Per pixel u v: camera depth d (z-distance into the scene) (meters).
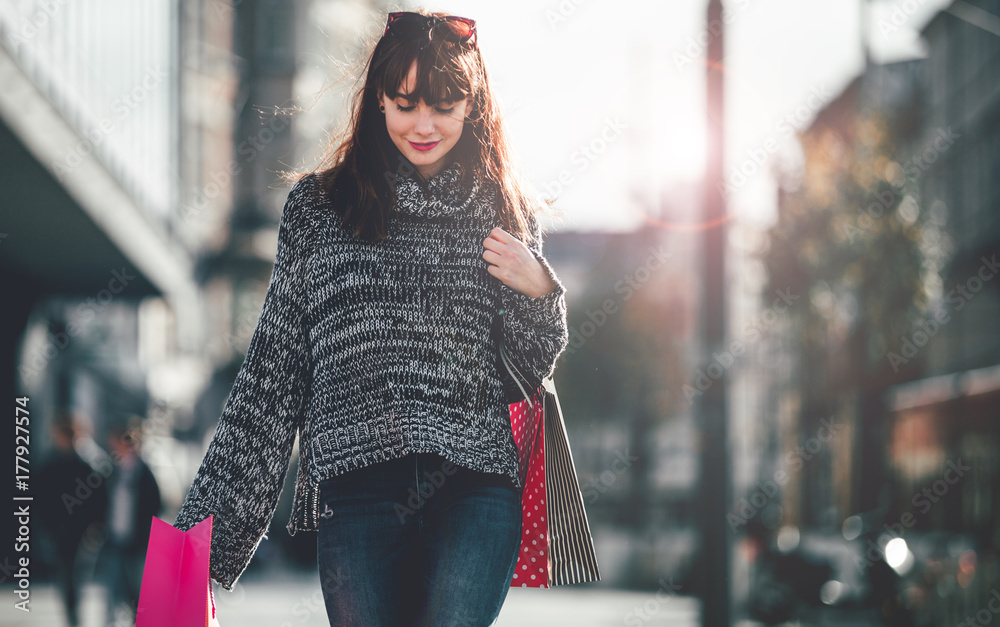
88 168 11.04
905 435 19.34
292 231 2.08
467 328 2.05
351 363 2.01
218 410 32.22
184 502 2.06
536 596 17.09
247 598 15.23
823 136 21.89
